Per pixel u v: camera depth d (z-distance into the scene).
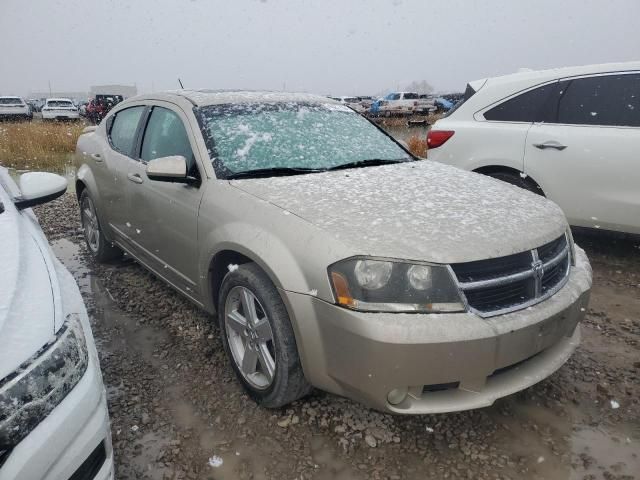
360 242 2.06
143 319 3.43
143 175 3.35
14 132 13.13
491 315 2.03
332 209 2.32
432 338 1.91
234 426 2.36
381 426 2.37
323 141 3.27
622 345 3.08
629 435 2.30
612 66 4.21
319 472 2.09
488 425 2.38
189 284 3.02
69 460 1.44
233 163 2.86
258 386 2.46
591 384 2.69
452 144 4.91
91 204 4.38
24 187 2.55
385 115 29.05
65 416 1.46
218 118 3.13
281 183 2.66
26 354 1.44
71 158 11.53
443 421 2.41
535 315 2.09
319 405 2.52
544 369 2.25
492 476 2.07
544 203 2.69
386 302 1.98
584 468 2.11
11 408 1.35
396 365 1.92
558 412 2.46
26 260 1.86
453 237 2.12
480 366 1.98
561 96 4.38
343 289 2.02
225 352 2.90
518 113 4.60
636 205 3.96
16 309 1.57
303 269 2.13
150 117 3.58
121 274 4.25
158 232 3.21
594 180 4.12
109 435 1.67
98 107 26.38
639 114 4.02
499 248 2.10
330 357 2.08
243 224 2.44
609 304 3.64
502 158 4.58
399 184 2.71
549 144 4.31
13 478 1.30
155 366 2.87
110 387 2.67
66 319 1.67
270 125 3.22
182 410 2.48
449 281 1.99
